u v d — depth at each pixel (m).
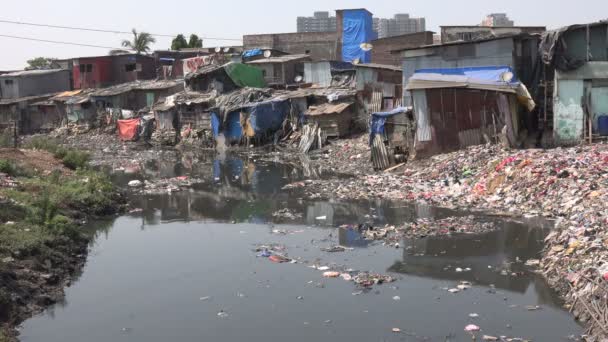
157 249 16.80
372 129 28.39
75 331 11.09
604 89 24.53
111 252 16.56
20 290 12.29
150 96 55.06
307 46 60.22
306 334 10.66
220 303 12.32
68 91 63.62
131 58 61.88
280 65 50.66
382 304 11.92
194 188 27.30
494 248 15.27
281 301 12.29
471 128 25.39
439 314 11.31
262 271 14.33
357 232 17.72
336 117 39.00
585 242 12.70
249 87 47.12
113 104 56.59
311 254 15.62
